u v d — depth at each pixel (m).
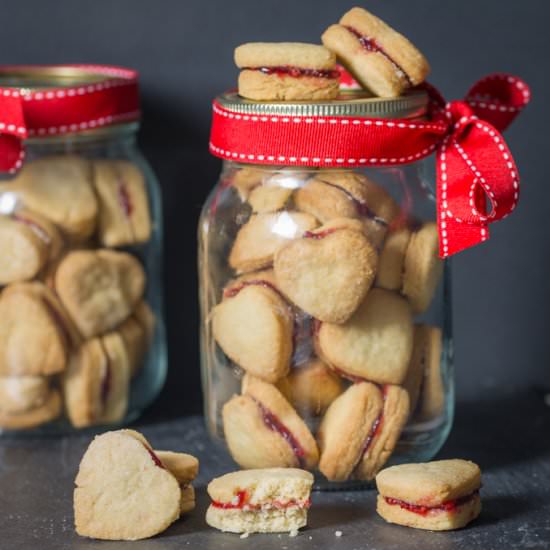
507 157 0.79
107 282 0.86
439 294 0.82
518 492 0.81
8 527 0.78
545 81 0.92
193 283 0.94
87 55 0.93
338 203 0.78
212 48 0.92
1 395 0.86
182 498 0.78
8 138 0.84
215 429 0.82
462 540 0.76
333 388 0.79
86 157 0.87
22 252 0.84
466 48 0.92
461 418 0.90
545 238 0.93
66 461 0.85
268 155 0.79
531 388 0.94
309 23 0.92
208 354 0.83
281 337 0.78
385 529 0.77
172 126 0.93
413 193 0.81
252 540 0.76
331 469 0.79
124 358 0.87
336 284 0.78
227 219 0.81
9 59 0.93
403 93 0.80
